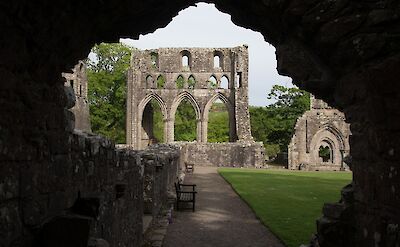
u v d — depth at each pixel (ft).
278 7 17.67
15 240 13.04
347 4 16.22
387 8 15.76
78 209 17.28
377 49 15.88
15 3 12.12
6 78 12.59
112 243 22.27
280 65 21.44
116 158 23.56
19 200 13.32
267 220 43.29
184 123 204.85
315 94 21.54
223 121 213.05
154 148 75.82
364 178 17.35
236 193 66.59
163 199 49.80
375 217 16.22
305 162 149.59
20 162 13.39
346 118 19.95
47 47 14.70
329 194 64.85
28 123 13.92
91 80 166.61
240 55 158.30
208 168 132.77
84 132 21.80
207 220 44.75
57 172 15.85
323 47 17.42
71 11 14.97
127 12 18.72
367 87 16.22
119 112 170.71
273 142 188.03
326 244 19.58
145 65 165.17
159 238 34.71
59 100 16.40
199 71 164.96
